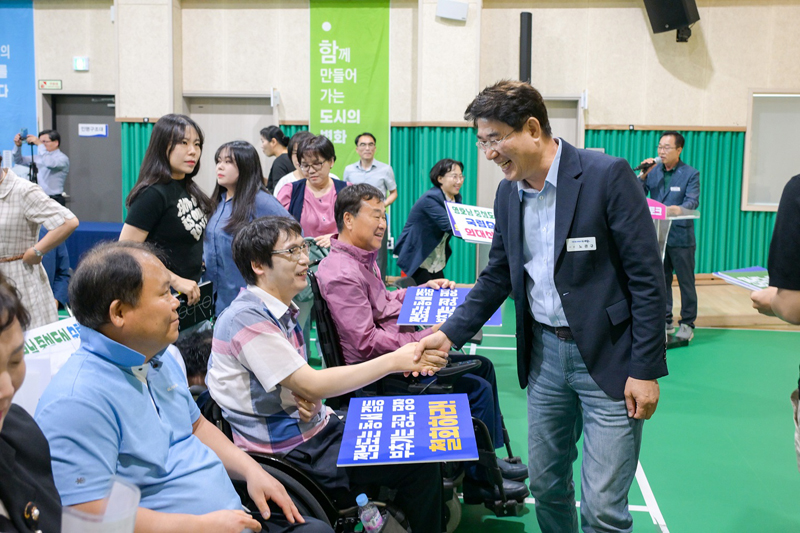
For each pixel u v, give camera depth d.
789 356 5.03
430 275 4.82
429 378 2.44
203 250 3.32
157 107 7.57
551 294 1.90
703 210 7.64
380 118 7.65
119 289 1.38
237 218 3.13
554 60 7.57
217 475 1.59
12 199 3.03
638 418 1.80
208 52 7.72
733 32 7.39
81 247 6.44
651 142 7.57
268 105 7.82
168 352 1.69
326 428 1.98
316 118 7.72
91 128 8.00
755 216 7.62
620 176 1.76
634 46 7.48
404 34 7.57
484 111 1.77
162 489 1.49
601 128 7.58
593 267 1.81
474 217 3.21
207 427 1.78
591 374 1.83
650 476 3.06
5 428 1.03
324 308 2.44
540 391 2.01
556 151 1.85
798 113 7.42
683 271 5.30
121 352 1.41
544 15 7.51
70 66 7.80
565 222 1.80
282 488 1.69
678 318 6.02
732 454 3.30
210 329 2.58
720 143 7.54
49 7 7.73
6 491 0.93
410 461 1.63
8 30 7.78
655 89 7.52
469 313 2.09
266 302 1.94
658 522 2.66
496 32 7.55
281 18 7.63
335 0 7.55
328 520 1.82
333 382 1.86
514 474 2.72
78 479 1.30
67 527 0.80
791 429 3.62
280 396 1.90
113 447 1.38
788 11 7.29
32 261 3.08
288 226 1.93
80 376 1.38
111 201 8.12
